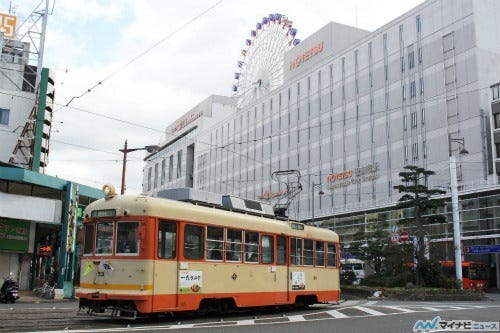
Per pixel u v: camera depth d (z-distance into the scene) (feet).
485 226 139.03
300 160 221.25
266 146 247.29
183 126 365.20
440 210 151.94
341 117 201.05
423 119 165.89
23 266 92.99
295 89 230.27
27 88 140.97
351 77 197.88
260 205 60.64
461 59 155.43
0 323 41.75
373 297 102.06
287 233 59.77
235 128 279.28
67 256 86.84
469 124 150.51
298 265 61.16
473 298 100.32
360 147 189.67
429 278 109.29
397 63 177.88
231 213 52.95
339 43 219.41
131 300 42.45
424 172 111.24
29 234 91.61
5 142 130.41
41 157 132.77
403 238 111.45
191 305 46.06
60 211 89.86
